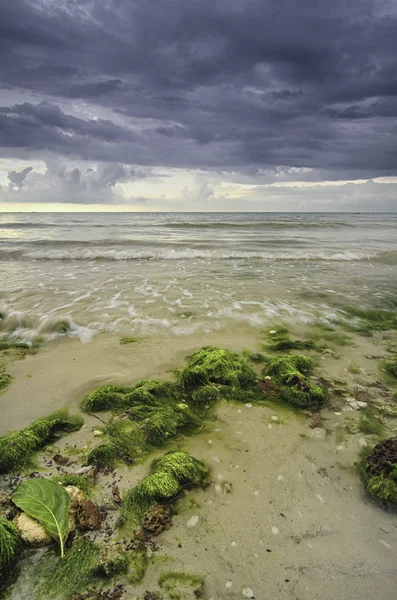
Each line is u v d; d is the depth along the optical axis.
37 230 28.45
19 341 6.84
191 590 2.36
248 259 15.85
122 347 6.56
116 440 3.89
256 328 7.59
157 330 7.39
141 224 35.94
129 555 2.58
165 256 16.27
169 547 2.67
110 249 18.20
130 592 2.34
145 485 3.13
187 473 3.35
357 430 4.15
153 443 3.90
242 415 4.46
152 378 5.39
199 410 4.59
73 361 5.97
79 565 2.50
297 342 6.83
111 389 4.83
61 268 13.30
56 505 2.85
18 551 2.54
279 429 4.19
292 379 5.07
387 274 12.83
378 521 2.95
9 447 3.55
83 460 3.60
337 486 3.32
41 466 3.49
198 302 9.11
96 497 3.13
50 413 4.45
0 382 5.18
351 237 25.38
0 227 31.67
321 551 2.67
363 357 6.25
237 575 2.47
